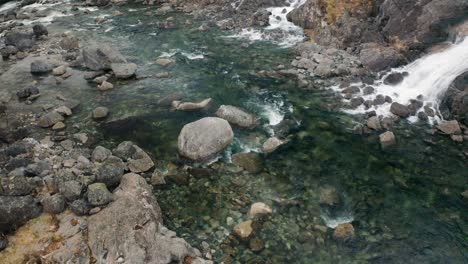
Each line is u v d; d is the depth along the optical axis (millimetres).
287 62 20234
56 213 10812
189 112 16266
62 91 18500
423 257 9914
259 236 10477
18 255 9594
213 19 26812
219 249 10094
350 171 12914
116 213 10305
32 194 11617
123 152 13414
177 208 11477
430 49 18078
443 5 17812
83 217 10602
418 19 18703
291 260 9812
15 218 10391
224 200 11734
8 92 18578
